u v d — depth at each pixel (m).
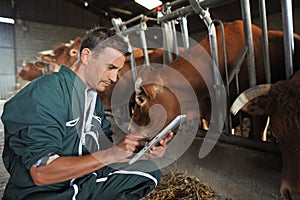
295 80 1.81
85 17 16.05
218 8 8.62
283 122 1.69
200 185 2.49
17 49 14.93
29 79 11.77
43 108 1.30
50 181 1.26
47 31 15.41
